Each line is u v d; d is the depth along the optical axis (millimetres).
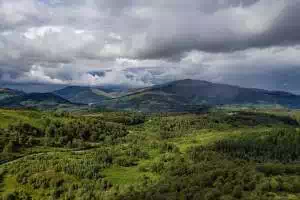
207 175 138250
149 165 197125
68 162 188375
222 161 187000
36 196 157625
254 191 117188
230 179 130750
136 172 190125
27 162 187250
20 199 154750
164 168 190375
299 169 143000
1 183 168375
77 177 173500
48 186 164625
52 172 173875
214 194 115438
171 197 124812
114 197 147250
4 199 153000
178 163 194375
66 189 160875
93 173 178625
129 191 152250
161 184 150250
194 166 175625
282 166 145625
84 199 149750
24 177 169375
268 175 137750
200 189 126875
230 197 110875
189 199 120812
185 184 137750
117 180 175625
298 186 119125
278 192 116938
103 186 164875
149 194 137125
